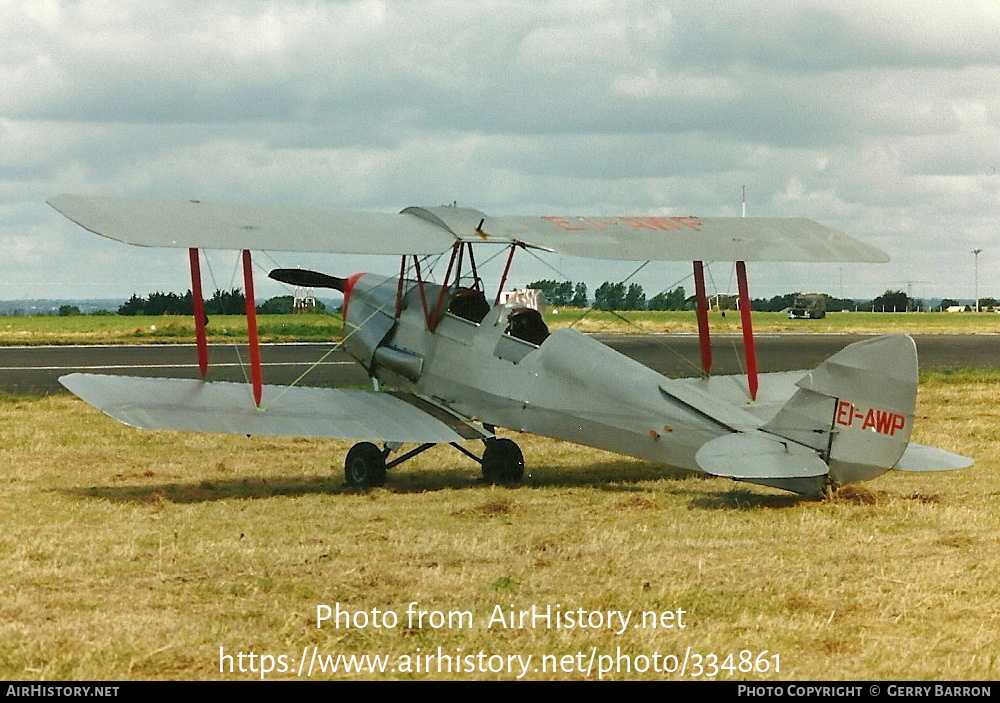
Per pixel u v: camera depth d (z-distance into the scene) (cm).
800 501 1162
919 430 1845
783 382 1564
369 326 1545
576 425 1286
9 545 968
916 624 748
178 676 656
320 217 1320
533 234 1371
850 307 11894
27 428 1869
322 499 1253
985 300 12700
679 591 809
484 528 1057
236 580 850
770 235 1479
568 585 840
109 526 1072
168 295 8362
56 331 5088
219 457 1605
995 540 979
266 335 4619
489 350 1380
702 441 1180
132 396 1326
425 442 1321
